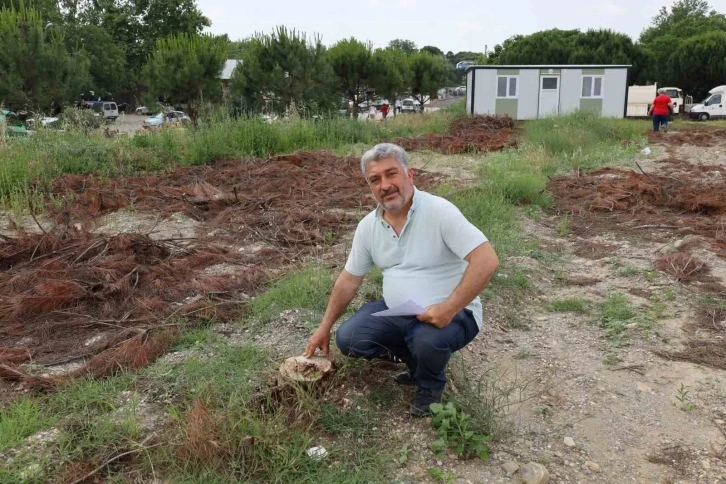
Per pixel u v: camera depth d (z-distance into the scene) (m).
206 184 8.83
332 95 20.38
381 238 3.11
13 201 7.88
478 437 2.89
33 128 12.88
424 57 31.95
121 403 3.23
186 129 13.42
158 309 4.53
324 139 14.59
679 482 2.77
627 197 8.58
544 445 3.01
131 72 52.84
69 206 7.82
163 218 7.39
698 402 3.42
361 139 15.56
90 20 54.38
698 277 5.36
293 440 2.88
